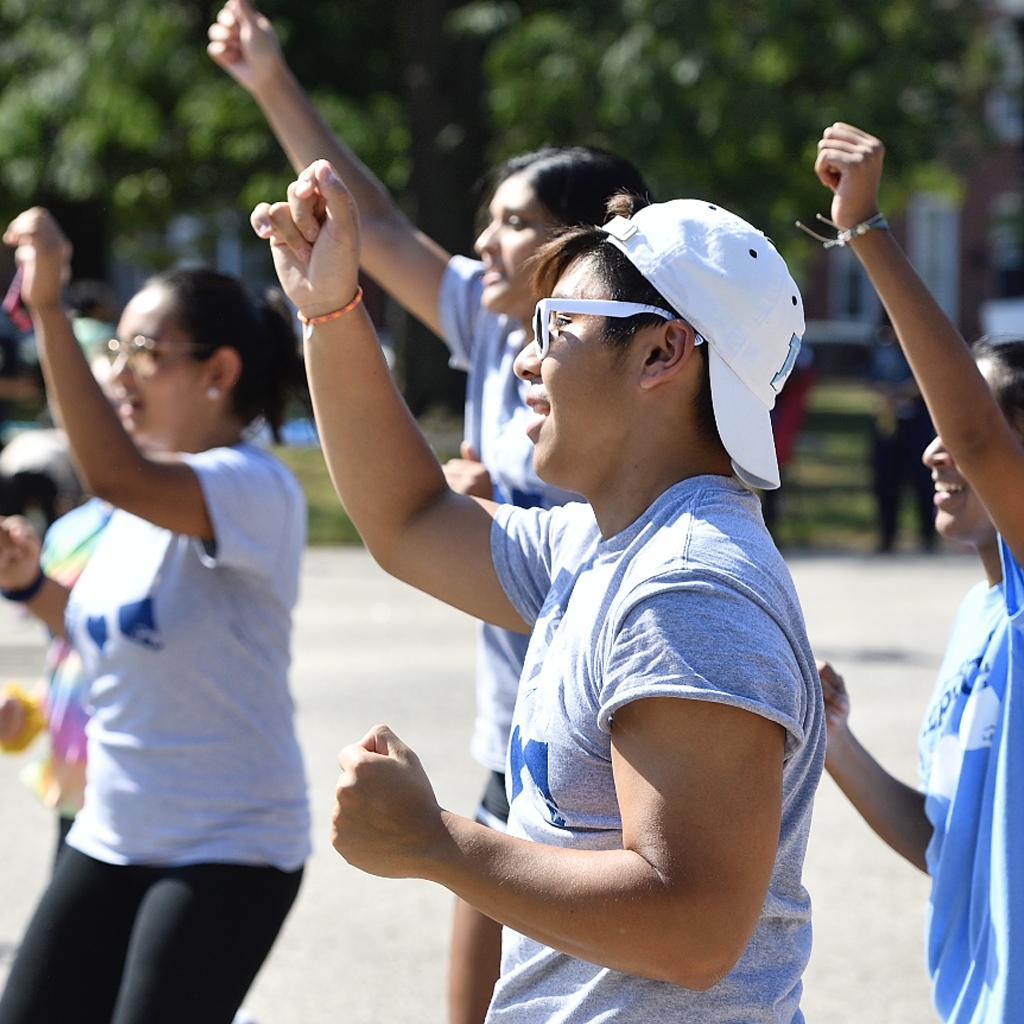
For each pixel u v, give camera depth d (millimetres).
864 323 41531
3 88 23484
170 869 3393
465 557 2697
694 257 2145
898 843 3158
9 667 9680
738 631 1939
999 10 33250
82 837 3523
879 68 21094
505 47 21312
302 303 2617
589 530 2396
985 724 2908
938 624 11688
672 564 2002
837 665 10000
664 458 2193
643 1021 2082
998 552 3115
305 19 24594
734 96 19734
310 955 5434
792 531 17328
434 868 1987
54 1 22312
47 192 24875
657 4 19344
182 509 3445
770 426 2215
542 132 21422
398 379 23703
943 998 2906
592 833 2096
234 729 3471
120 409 3879
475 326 3992
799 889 2172
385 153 24844
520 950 2248
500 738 3666
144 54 22188
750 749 1919
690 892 1885
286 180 25062
